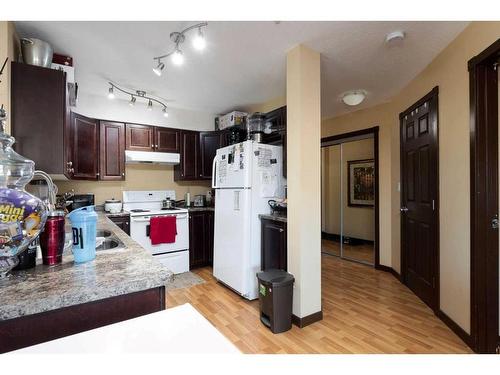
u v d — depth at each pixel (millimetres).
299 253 2111
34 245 977
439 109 2219
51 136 1808
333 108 3795
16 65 1724
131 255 1149
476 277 1747
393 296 2713
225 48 2193
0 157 1091
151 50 2234
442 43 2074
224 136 4043
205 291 2850
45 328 759
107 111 3461
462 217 1910
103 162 3260
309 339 1936
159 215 3324
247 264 2611
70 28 1896
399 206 3189
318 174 2209
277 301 2020
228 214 2869
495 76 1743
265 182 2725
